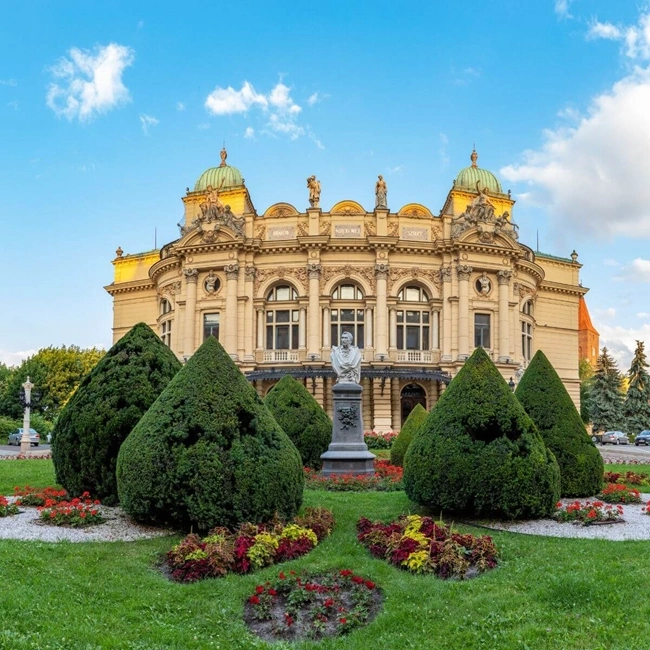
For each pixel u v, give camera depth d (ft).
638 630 28.32
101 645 26.99
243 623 30.55
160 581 34.86
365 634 29.17
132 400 53.36
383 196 169.48
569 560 37.91
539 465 47.91
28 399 142.20
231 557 36.55
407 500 55.42
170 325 183.83
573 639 27.71
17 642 26.37
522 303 182.39
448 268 166.40
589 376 343.05
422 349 167.02
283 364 162.20
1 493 62.85
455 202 196.85
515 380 163.53
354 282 167.63
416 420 94.27
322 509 48.44
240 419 45.39
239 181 203.41
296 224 167.94
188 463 42.24
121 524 45.85
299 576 35.22
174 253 172.65
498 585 34.12
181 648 27.45
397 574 36.22
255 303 166.40
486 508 47.73
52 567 35.78
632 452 167.53
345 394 77.20
